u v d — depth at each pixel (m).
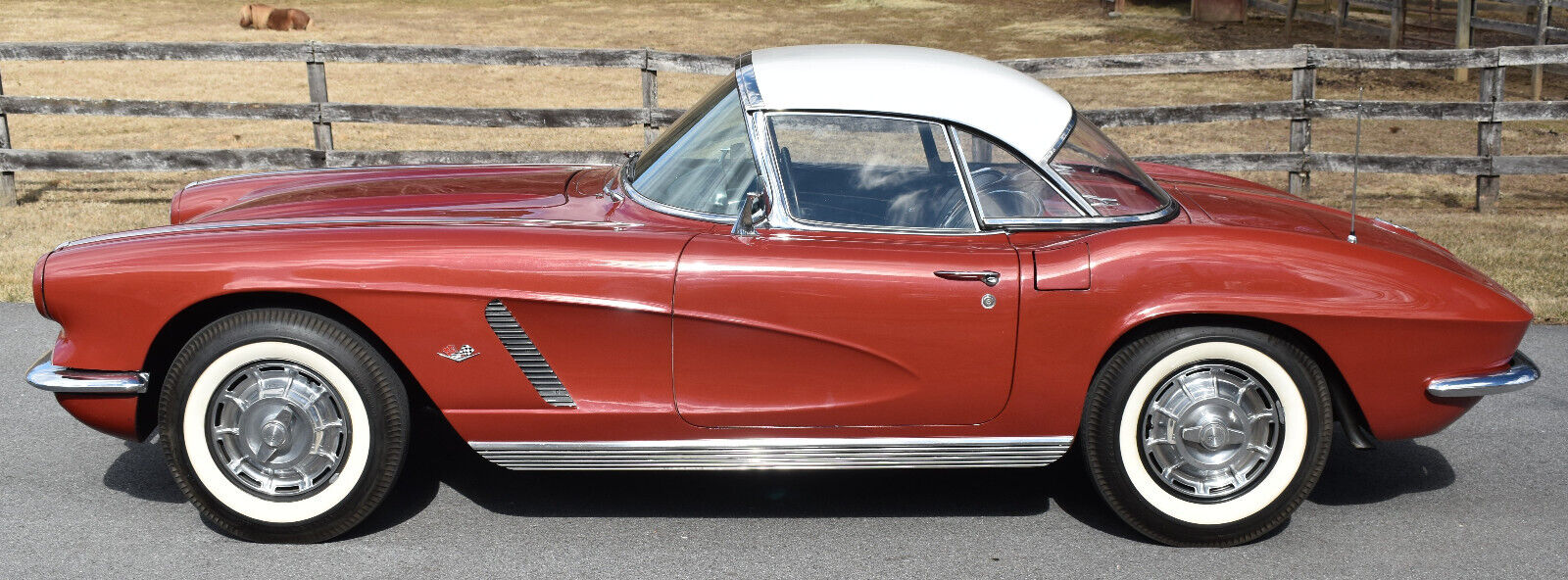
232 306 3.35
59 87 14.94
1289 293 3.30
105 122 12.68
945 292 3.29
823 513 3.69
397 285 3.25
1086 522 3.66
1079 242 3.36
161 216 8.12
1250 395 3.44
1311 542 3.54
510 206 3.71
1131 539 3.55
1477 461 4.17
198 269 3.25
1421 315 3.34
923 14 24.38
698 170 3.59
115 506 3.68
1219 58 8.68
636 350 3.34
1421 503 3.83
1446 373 3.43
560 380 3.37
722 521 3.63
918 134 3.48
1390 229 3.89
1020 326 3.31
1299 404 3.40
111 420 3.40
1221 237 3.35
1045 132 3.58
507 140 11.82
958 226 3.46
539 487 3.86
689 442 3.43
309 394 3.34
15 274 6.45
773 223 3.43
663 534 3.53
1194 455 3.45
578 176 4.25
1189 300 3.27
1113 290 3.28
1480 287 3.46
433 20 23.88
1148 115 8.81
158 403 3.45
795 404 3.40
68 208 8.40
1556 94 14.56
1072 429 3.44
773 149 3.48
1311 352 3.43
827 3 26.48
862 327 3.31
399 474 3.44
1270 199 4.09
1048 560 3.40
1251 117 8.73
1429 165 8.72
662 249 3.32
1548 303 6.06
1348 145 11.66
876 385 3.38
